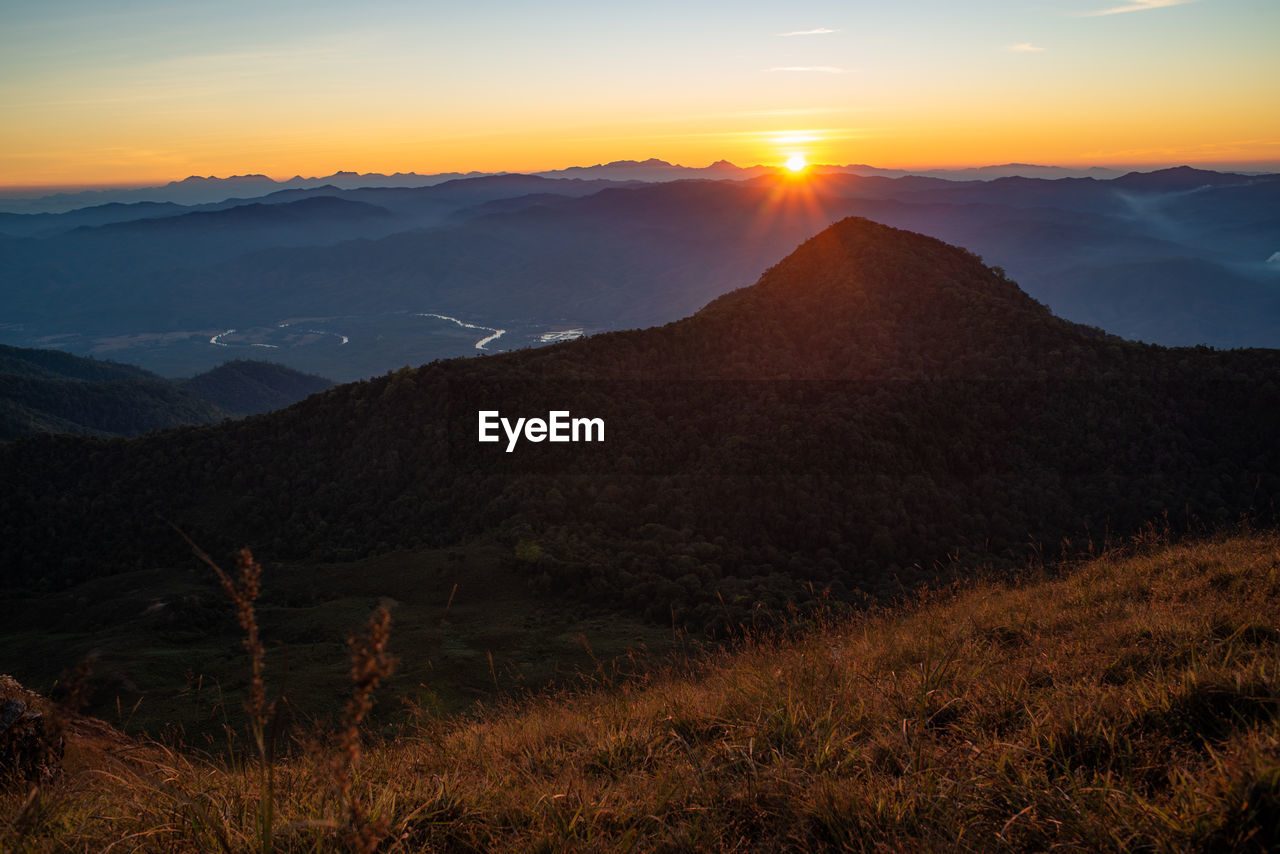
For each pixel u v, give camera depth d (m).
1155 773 3.72
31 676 41.34
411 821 3.87
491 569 51.16
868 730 4.79
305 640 43.78
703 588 44.00
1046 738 4.10
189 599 49.25
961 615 8.22
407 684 32.72
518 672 35.00
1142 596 8.02
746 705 5.49
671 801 4.01
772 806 3.87
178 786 4.10
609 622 42.81
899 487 53.12
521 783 4.56
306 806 3.86
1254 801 3.01
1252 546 9.34
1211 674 4.30
